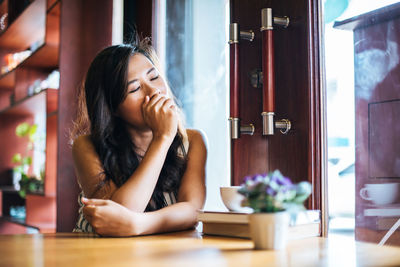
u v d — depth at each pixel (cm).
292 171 133
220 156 183
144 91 138
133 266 67
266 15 137
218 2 189
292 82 135
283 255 78
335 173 123
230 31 150
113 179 139
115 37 222
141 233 110
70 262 71
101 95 141
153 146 129
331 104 126
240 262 70
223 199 112
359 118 117
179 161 146
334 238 110
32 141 369
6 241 102
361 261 72
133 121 139
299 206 85
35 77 337
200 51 198
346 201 120
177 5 212
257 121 147
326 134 127
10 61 375
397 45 108
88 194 139
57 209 231
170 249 86
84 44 243
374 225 112
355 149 118
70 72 239
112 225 107
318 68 130
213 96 189
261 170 144
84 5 244
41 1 284
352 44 121
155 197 143
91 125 146
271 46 136
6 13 381
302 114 130
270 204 84
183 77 209
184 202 129
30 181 304
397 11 109
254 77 146
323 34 130
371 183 113
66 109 238
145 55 152
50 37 274
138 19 217
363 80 117
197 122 198
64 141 236
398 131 107
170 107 132
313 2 131
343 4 124
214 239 102
